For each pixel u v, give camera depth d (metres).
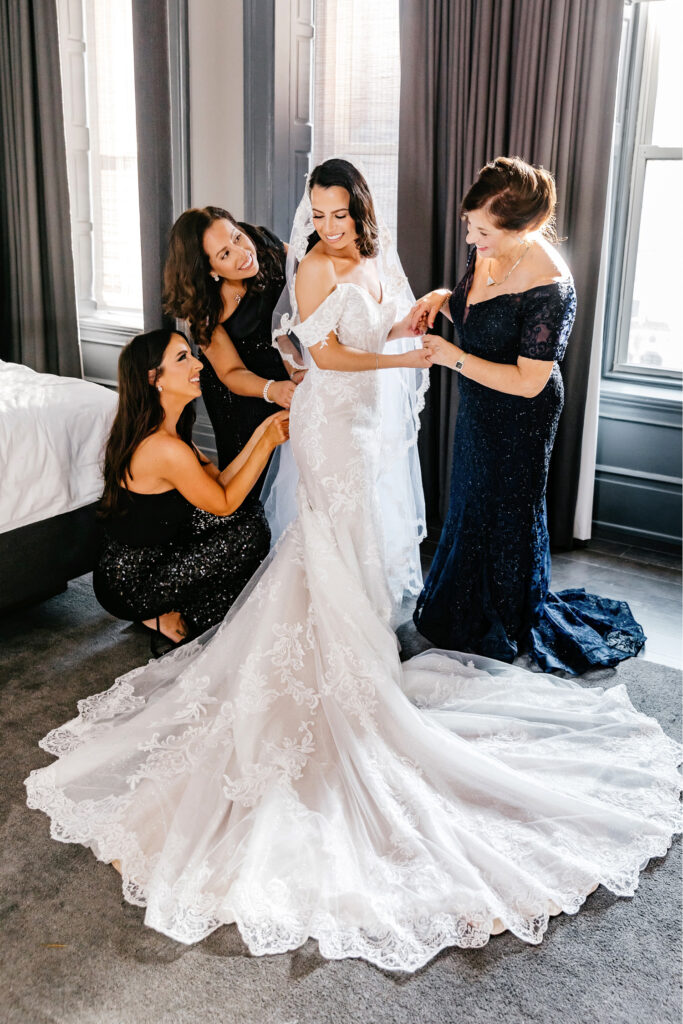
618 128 3.80
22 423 3.00
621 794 2.32
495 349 2.70
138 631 3.19
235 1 4.12
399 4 3.65
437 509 4.24
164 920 1.94
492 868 2.05
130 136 5.01
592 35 3.36
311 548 2.52
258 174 4.26
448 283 3.87
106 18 4.87
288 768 2.29
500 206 2.45
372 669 2.44
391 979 1.83
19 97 4.61
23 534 3.05
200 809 2.19
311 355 2.53
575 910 1.98
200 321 2.99
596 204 3.53
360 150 4.20
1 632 3.16
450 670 2.82
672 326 4.02
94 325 5.30
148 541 2.88
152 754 2.38
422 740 2.36
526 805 2.25
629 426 3.95
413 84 3.71
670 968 1.87
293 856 2.05
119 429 2.74
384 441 2.89
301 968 1.85
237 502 2.84
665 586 3.64
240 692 2.39
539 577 3.03
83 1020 1.73
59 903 2.01
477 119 3.62
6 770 2.44
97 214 5.27
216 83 4.31
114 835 2.16
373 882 2.00
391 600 2.76
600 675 2.96
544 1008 1.77
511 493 2.88
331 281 2.45
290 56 4.10
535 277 2.57
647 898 2.05
